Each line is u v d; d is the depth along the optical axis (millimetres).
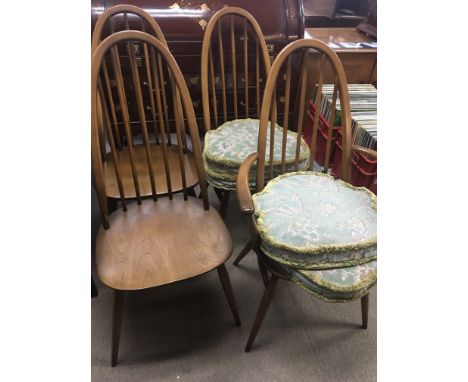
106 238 979
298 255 842
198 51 1631
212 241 979
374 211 964
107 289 1326
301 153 1272
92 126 895
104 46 869
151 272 881
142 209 1101
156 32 1208
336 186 1069
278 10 1643
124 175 1242
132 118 1770
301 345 1167
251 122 1436
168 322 1226
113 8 1158
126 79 1640
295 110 1954
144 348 1138
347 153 1082
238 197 874
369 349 1163
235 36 1625
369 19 2242
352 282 819
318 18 2332
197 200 1167
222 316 1255
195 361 1107
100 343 1146
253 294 1339
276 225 902
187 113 993
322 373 1091
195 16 1561
